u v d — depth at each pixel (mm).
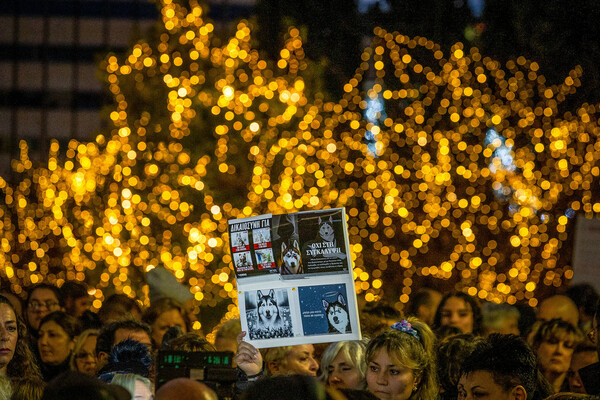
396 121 22297
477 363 4766
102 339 7453
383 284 19234
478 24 24203
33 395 5539
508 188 19578
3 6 58125
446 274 18656
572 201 18422
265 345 5617
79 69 58094
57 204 19219
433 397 5805
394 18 24578
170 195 19062
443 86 23250
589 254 12000
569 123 19016
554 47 22594
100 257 18656
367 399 3463
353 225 20797
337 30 25719
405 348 5668
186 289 9906
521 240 17984
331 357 6551
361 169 21047
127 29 58250
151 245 18828
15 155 57594
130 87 21688
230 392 4395
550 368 8047
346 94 25312
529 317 10398
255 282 5664
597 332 5137
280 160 19859
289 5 25172
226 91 18047
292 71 22578
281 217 5633
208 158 19891
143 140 21031
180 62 20641
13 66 57938
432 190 19094
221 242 18375
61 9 58312
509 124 21328
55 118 57781
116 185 19641
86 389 2980
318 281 5562
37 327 10320
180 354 4371
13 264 20188
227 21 54094
